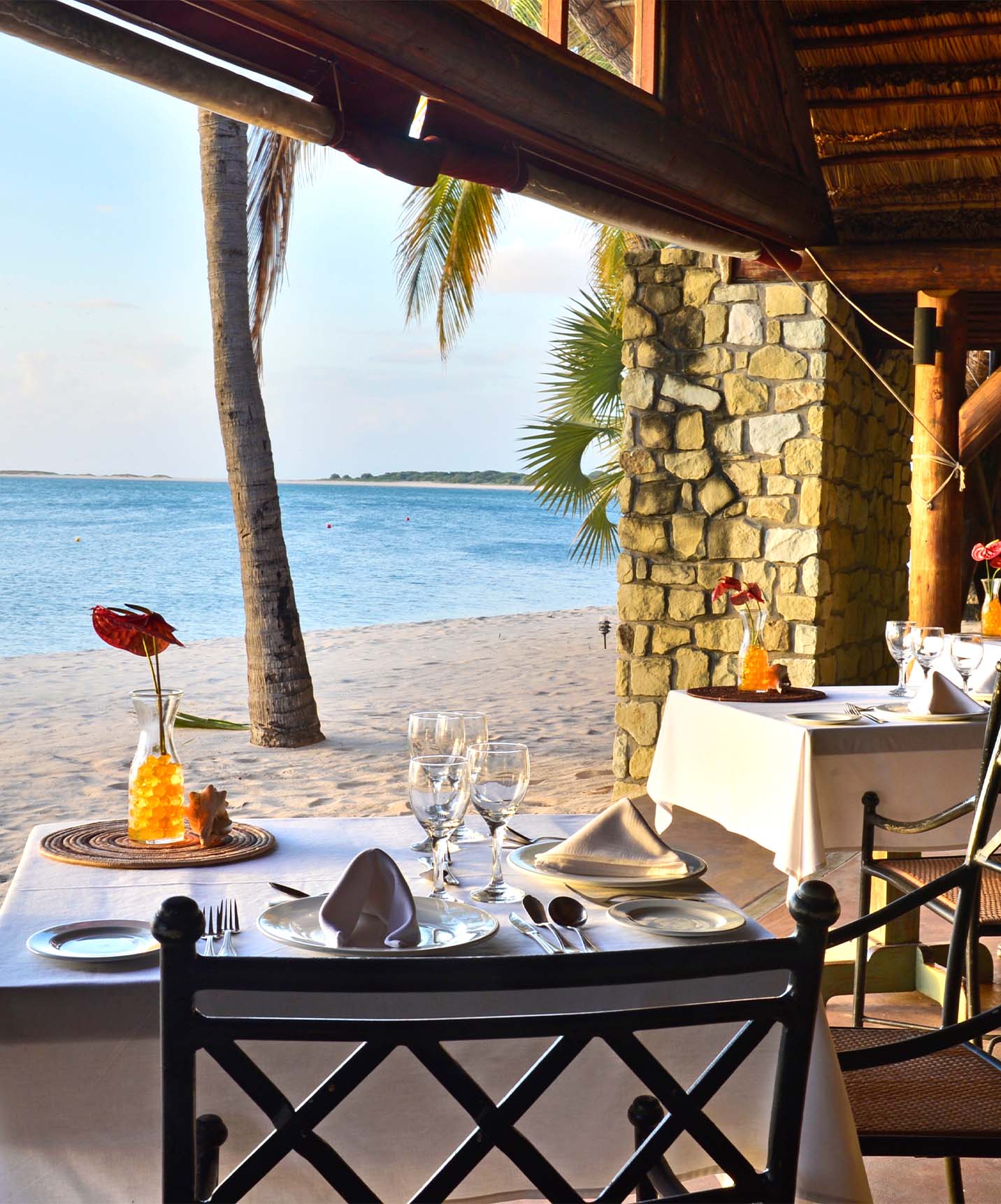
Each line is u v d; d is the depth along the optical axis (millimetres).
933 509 5715
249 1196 1357
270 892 1722
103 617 1907
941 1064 1902
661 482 5883
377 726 8828
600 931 1583
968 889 2078
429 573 33656
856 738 3127
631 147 4059
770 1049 1469
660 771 3809
